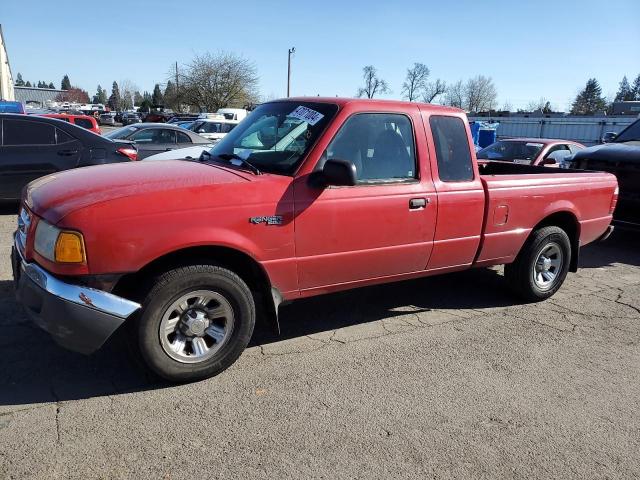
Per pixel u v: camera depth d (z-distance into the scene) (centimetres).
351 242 407
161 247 330
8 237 696
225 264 380
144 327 336
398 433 319
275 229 370
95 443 295
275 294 388
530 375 401
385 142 425
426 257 458
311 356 414
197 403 339
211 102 5450
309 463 288
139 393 347
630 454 311
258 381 371
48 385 351
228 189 357
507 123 3619
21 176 820
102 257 317
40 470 271
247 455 292
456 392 370
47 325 321
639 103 3781
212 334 366
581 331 491
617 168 820
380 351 429
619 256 798
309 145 393
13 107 2338
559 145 1203
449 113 467
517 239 520
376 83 5931
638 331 497
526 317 520
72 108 6350
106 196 329
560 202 545
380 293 568
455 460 297
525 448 311
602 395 376
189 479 271
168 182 352
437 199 448
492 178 491
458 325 491
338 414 335
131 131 1255
